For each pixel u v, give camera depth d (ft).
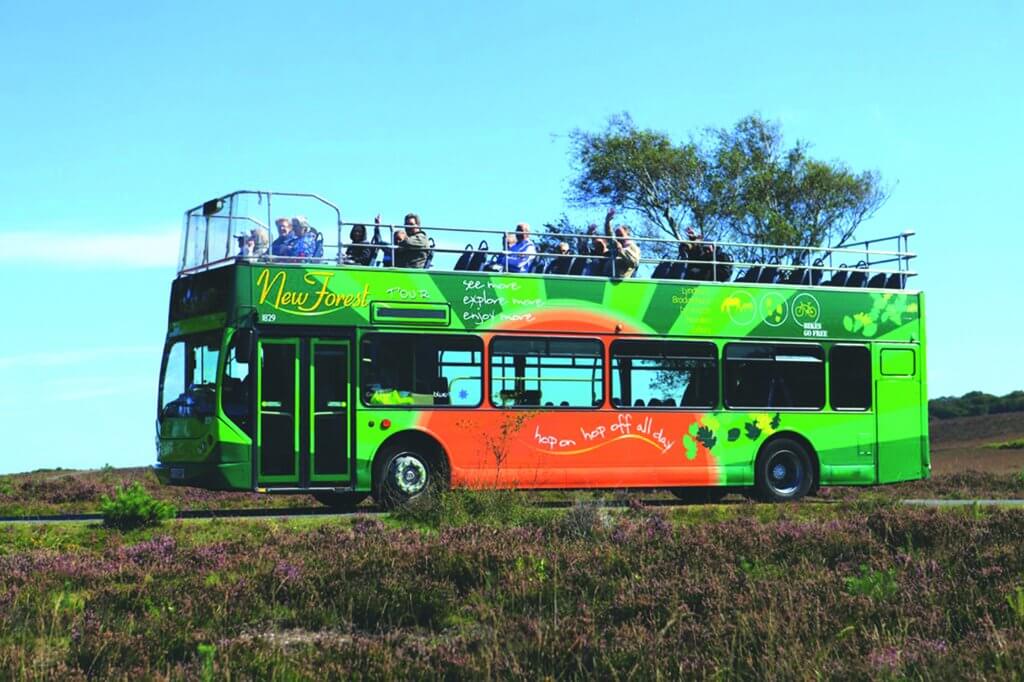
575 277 72.38
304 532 54.44
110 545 53.57
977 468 145.18
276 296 65.77
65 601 37.14
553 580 39.65
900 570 41.65
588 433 71.56
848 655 29.71
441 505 61.72
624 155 168.96
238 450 64.44
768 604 35.27
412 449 68.08
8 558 46.44
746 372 76.38
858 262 83.20
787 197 170.81
